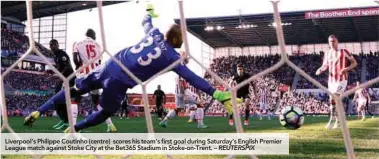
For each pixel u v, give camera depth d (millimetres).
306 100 27312
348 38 33094
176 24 3613
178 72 2977
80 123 3992
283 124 6277
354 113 21641
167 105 20000
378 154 3803
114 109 3881
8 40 22750
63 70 6832
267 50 37062
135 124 9914
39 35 39062
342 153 3830
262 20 29297
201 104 8711
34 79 25922
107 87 3738
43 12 21344
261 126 8641
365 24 28859
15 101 24344
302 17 27375
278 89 28125
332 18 27609
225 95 2898
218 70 34875
